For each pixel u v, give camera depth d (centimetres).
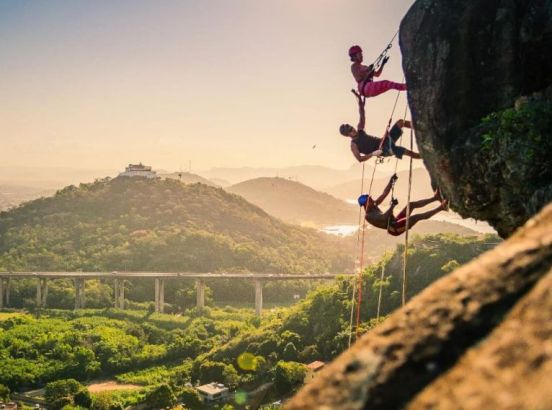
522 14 793
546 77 786
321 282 16150
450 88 825
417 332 273
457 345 259
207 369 7662
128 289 14600
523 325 237
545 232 294
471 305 273
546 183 726
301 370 6988
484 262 296
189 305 14088
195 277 13388
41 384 8331
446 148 834
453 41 820
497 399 207
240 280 15125
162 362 9350
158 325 11888
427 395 239
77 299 13312
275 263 18238
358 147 1041
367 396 255
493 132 772
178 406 6825
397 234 988
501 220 838
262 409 6359
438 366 253
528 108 749
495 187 793
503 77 802
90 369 8612
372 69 990
